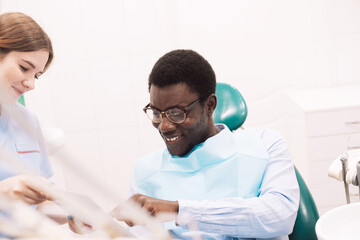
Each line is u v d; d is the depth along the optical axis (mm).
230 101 1560
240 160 1228
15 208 445
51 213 495
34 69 1312
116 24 2984
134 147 3193
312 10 2916
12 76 1252
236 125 1548
